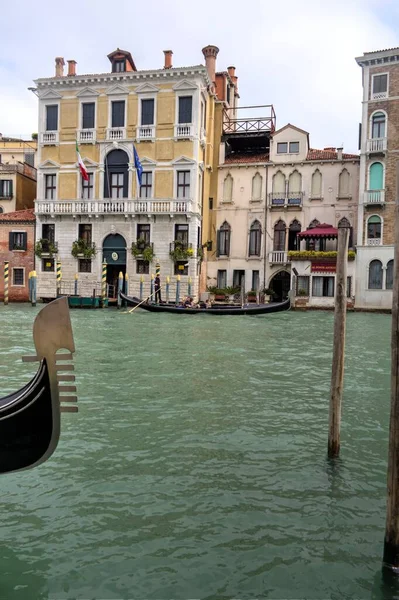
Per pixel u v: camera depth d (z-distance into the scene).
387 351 14.09
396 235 3.94
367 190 31.22
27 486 5.18
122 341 15.24
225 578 3.78
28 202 38.44
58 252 33.12
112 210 32.09
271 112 35.72
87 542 4.20
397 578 3.82
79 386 9.22
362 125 31.48
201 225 33.72
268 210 34.28
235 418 7.44
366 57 31.02
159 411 7.72
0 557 3.99
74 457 5.92
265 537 4.30
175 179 31.77
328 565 3.95
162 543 4.19
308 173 33.56
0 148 41.50
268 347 14.48
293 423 7.27
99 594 3.59
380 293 30.70
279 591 3.66
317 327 20.50
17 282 33.84
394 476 3.93
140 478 5.38
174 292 31.81
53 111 33.41
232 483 5.29
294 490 5.15
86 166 32.81
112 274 33.31
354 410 7.97
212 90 34.66
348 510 4.77
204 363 11.69
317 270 31.50
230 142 36.81
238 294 33.38
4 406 3.61
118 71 33.78
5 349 13.50
